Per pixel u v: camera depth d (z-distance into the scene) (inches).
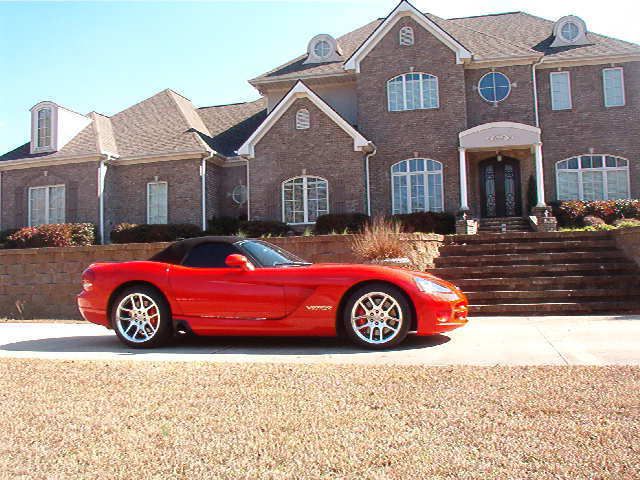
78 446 122.4
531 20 930.7
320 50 891.4
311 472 105.4
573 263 414.6
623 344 222.2
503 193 806.5
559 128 787.4
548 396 148.2
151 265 261.9
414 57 785.6
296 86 741.9
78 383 179.8
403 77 788.0
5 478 106.8
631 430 121.5
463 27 901.8
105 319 266.5
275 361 209.0
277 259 267.1
